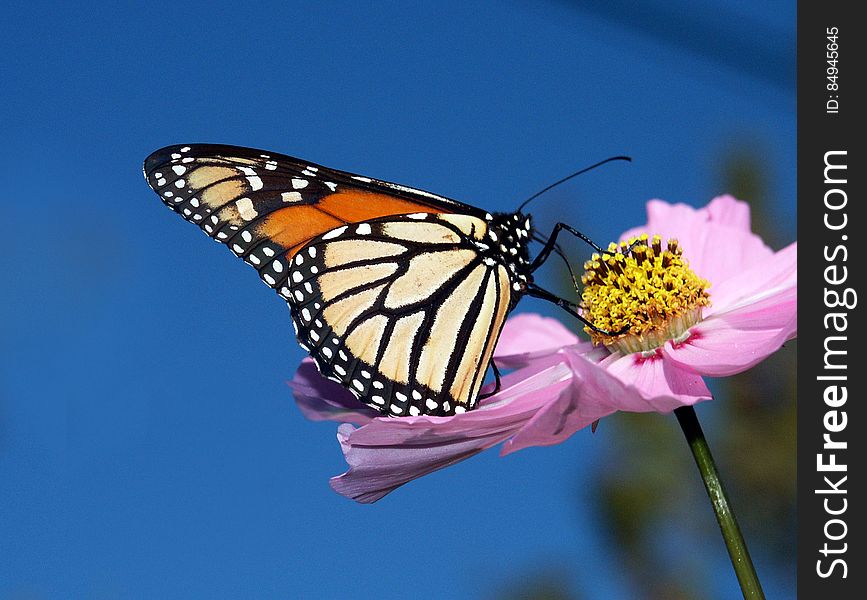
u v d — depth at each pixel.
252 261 0.44
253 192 0.44
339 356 0.44
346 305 0.44
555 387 0.44
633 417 0.62
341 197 0.44
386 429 0.43
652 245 0.46
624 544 0.61
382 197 0.45
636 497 0.61
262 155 0.44
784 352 0.62
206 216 0.44
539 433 0.42
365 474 0.44
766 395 0.62
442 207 0.45
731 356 0.44
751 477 0.62
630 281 0.46
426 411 0.44
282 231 0.44
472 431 0.44
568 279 0.60
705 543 0.62
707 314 0.46
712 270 0.47
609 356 0.46
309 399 0.45
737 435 0.62
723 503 0.42
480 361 0.45
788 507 0.61
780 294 0.46
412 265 0.44
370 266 0.44
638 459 0.62
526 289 0.45
